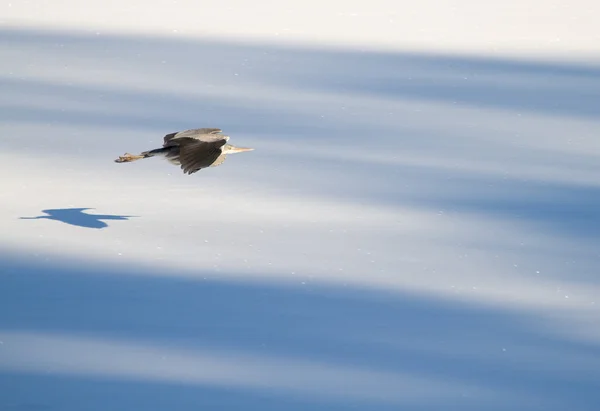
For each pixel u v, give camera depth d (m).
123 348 10.58
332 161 16.56
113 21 27.81
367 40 26.22
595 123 19.03
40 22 27.53
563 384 10.18
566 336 11.08
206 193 14.97
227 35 26.38
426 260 12.94
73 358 10.34
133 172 15.72
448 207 14.71
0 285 11.86
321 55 24.47
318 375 10.23
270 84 21.67
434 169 16.28
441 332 11.13
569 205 14.84
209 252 12.95
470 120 19.17
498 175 16.06
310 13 29.25
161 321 11.18
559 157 16.97
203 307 11.54
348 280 12.34
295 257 12.91
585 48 25.77
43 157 16.27
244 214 14.23
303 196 14.99
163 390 9.86
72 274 12.20
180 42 25.45
